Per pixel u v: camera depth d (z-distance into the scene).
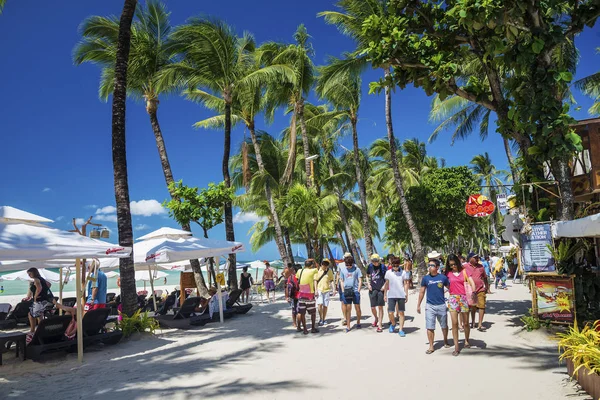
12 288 63.88
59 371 7.67
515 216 9.98
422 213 26.58
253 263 32.00
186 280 16.34
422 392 5.46
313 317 10.36
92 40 17.30
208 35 19.05
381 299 9.98
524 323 9.93
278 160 30.55
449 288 7.58
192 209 17.78
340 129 31.55
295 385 6.00
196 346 9.47
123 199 11.48
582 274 8.49
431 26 10.00
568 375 5.72
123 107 11.85
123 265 11.30
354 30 21.33
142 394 5.87
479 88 10.36
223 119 26.48
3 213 8.48
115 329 10.73
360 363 7.11
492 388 5.46
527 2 8.63
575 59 19.39
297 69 24.69
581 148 8.66
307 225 28.45
